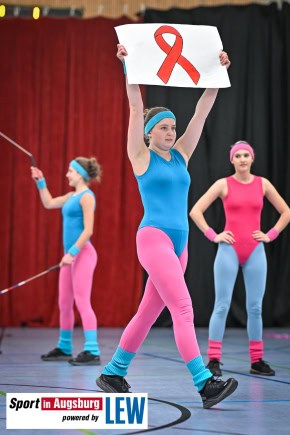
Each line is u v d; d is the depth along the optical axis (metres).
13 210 13.64
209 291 13.67
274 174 13.87
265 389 5.94
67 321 8.28
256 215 7.22
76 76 13.80
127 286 13.73
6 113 13.67
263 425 4.41
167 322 13.62
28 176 13.64
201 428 4.30
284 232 13.76
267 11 13.98
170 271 4.91
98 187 13.76
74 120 13.75
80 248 7.95
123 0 14.44
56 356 8.23
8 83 13.70
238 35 13.84
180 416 4.71
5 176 13.62
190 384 6.23
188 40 5.28
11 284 13.60
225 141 13.70
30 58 13.77
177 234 5.08
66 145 13.76
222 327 7.00
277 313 13.71
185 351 4.95
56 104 13.75
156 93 13.69
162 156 5.24
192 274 13.62
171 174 5.13
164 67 5.15
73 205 8.18
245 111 13.88
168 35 5.23
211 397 4.93
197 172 13.64
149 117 5.31
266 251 13.71
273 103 13.91
